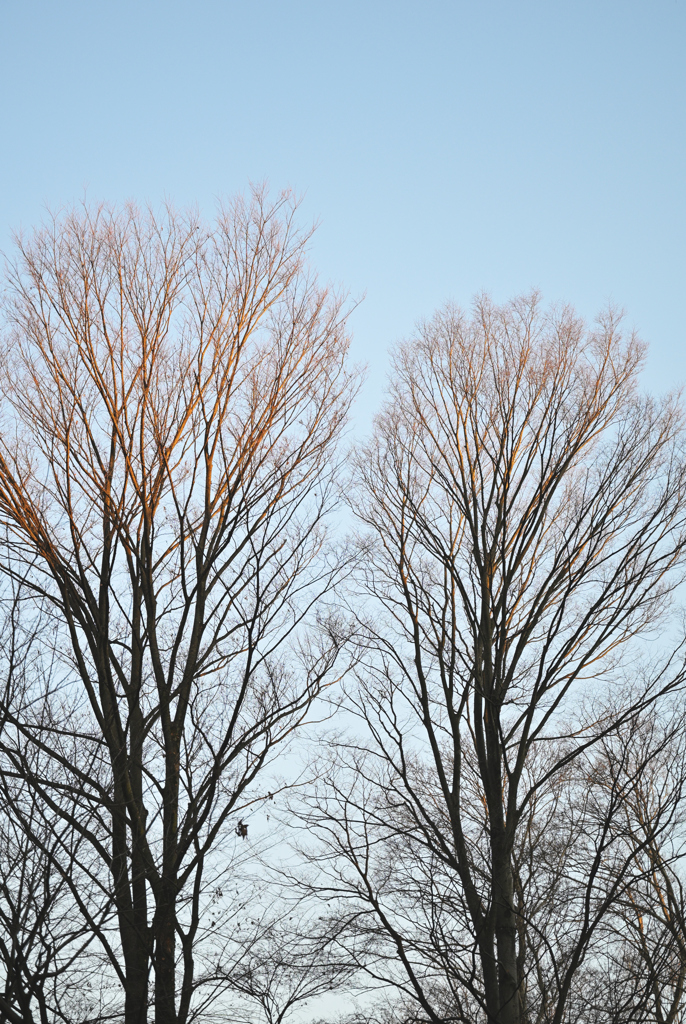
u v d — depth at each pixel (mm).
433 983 13086
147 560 11875
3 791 9172
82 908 9086
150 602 11648
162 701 11273
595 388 14664
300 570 12570
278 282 13172
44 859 9273
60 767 10133
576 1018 11914
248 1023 11109
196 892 10297
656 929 12844
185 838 10594
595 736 12461
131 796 10453
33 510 11516
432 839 12250
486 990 11500
